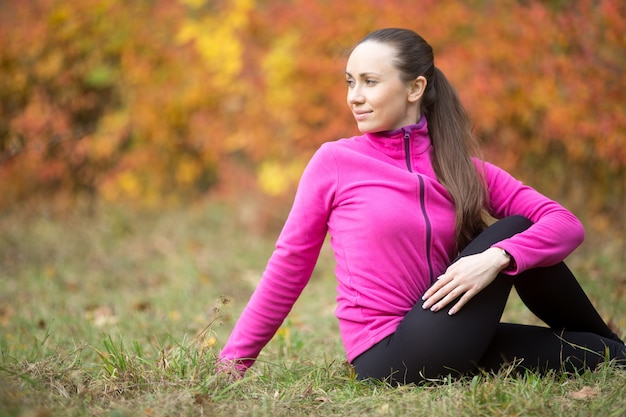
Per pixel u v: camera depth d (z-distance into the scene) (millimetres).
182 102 9758
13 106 9773
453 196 3539
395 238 3434
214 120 9672
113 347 3648
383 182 3477
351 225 3484
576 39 7297
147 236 8820
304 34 8680
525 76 7473
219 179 10398
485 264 3307
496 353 3541
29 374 3385
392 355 3395
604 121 7258
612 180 8078
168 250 8258
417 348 3318
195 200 10188
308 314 5789
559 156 8219
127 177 9945
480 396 3088
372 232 3436
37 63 9625
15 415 2771
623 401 3094
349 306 3539
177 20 9797
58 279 7059
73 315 5680
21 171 9688
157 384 3348
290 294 3629
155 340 4629
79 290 6785
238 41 9320
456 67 7609
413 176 3492
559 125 7484
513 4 7496
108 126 9805
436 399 3178
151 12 9844
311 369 3793
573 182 8133
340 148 3564
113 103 10031
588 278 6195
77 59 9758
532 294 3611
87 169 10031
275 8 9148
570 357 3506
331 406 3209
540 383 3283
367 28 8195
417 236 3447
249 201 9367
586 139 7719
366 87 3535
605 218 7859
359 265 3477
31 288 6688
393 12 7883
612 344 3549
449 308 3318
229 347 3674
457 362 3312
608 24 7074
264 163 9211
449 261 3576
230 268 7473
